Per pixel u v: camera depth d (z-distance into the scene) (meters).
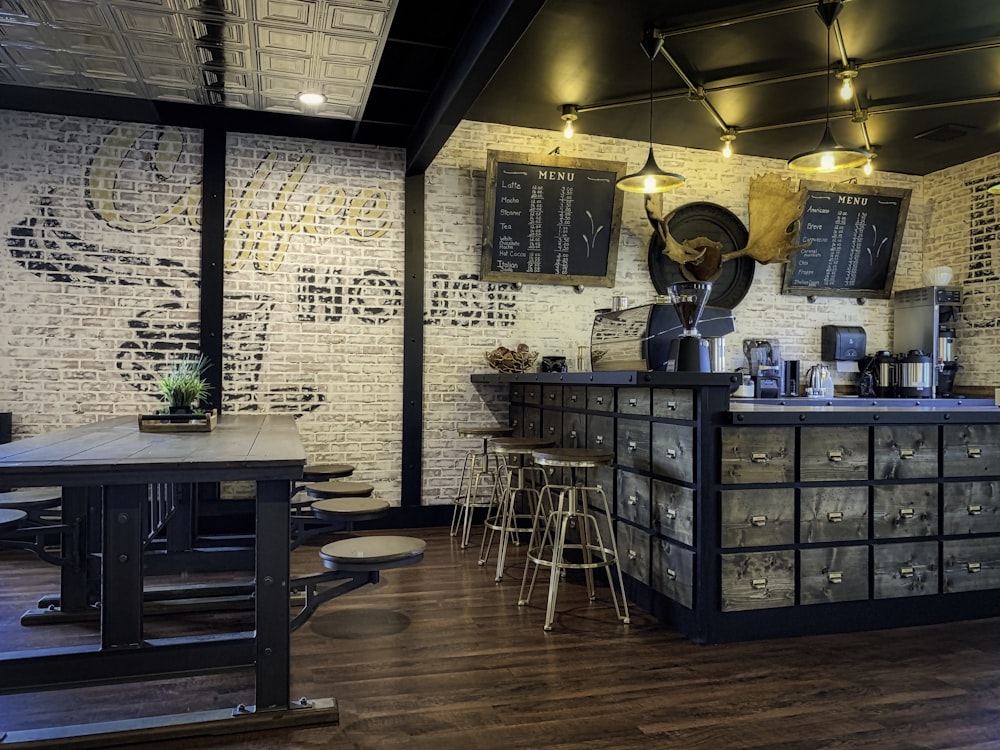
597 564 3.41
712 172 6.49
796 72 4.82
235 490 5.34
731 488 3.22
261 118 5.30
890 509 3.48
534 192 5.91
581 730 2.36
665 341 4.10
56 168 5.12
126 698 2.61
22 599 3.79
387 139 5.61
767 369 6.41
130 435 3.21
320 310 5.56
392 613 3.58
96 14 3.53
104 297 5.20
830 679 2.81
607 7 4.00
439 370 5.81
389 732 2.34
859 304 6.97
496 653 3.05
